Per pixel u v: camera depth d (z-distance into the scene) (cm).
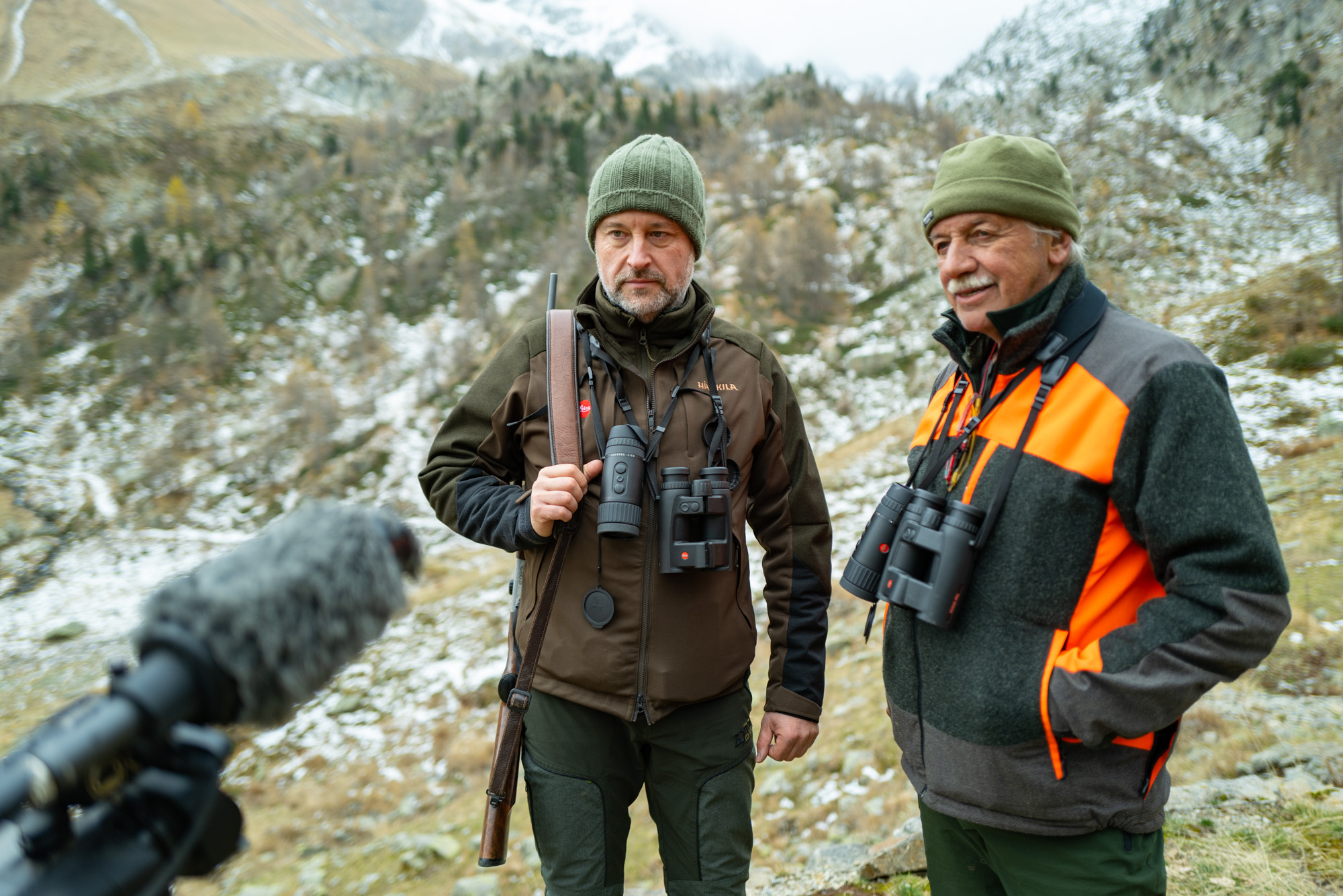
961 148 164
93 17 18475
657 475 189
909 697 168
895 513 170
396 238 9231
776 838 535
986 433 160
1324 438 1508
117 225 10125
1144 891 148
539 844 191
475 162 10544
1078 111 11419
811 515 215
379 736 1220
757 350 213
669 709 185
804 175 8656
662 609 185
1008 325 156
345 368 6794
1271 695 516
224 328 7562
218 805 58
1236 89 10112
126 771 51
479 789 966
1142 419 140
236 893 640
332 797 1005
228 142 12744
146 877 50
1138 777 146
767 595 215
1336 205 5547
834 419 4506
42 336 7969
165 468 5419
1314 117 8481
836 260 6762
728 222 7719
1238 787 332
